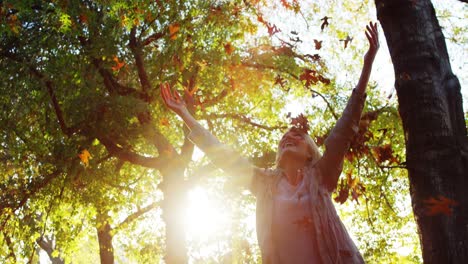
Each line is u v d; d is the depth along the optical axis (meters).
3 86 16.58
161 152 17.36
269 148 21.00
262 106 21.27
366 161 17.38
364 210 20.47
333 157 3.97
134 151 18.83
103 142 17.12
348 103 4.02
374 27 4.06
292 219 3.86
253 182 4.16
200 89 17.33
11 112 17.41
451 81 4.86
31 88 16.61
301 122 4.25
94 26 15.92
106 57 16.17
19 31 16.20
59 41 16.19
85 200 19.61
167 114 17.58
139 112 15.73
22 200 19.20
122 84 18.67
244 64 17.86
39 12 16.41
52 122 17.70
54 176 18.86
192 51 16.27
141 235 23.69
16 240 20.11
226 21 16.03
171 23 15.90
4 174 19.19
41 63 16.52
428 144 4.68
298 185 4.01
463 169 4.59
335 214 3.93
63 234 21.69
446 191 4.55
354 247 3.87
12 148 18.47
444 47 5.05
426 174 4.62
